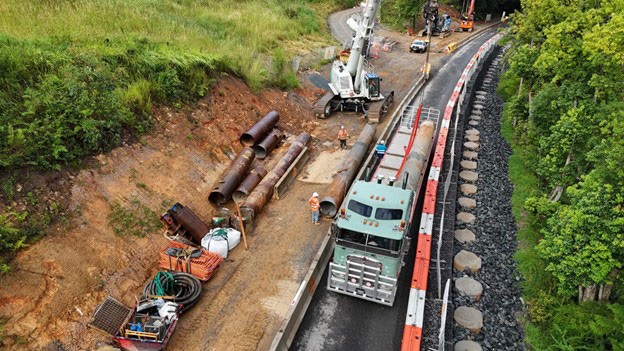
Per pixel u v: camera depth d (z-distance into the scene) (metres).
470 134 25.61
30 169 13.55
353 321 13.16
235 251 15.77
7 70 15.34
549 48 17.84
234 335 12.42
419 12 54.31
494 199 19.45
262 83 27.08
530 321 12.96
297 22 45.12
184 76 21.72
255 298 13.71
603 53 14.28
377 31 55.53
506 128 26.34
